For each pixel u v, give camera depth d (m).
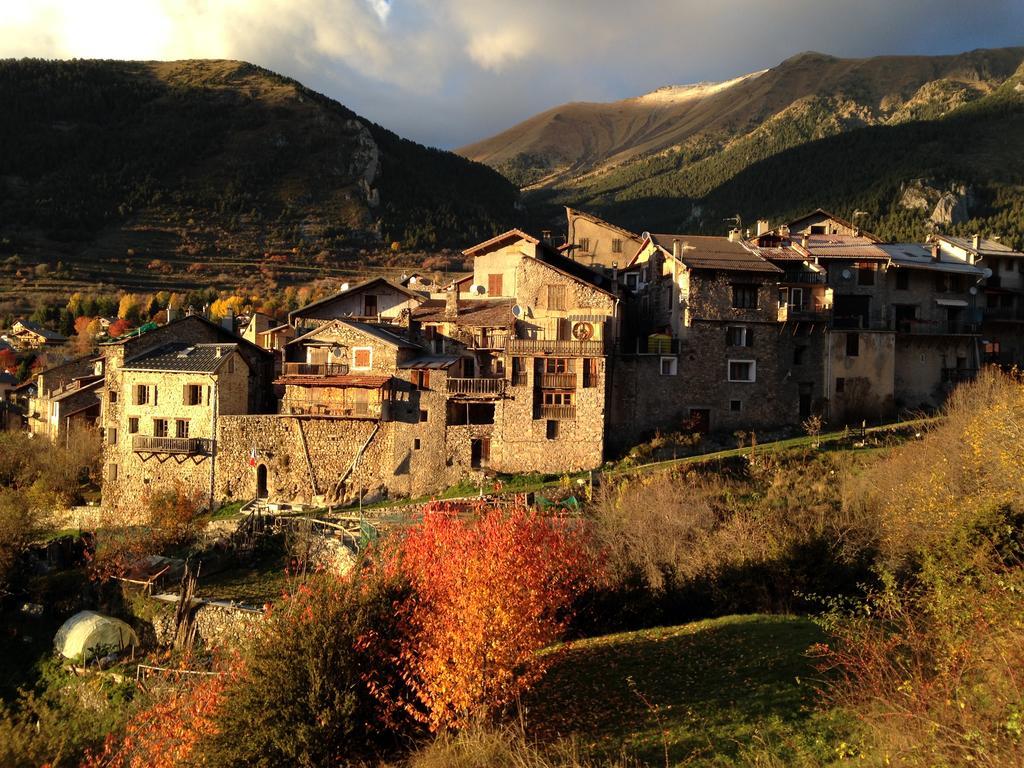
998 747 16.53
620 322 68.38
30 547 58.00
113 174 195.12
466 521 42.88
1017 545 28.33
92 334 121.81
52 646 49.34
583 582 38.88
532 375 62.91
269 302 136.75
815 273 69.19
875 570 36.66
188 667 42.38
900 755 18.48
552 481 60.88
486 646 28.19
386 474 62.56
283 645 28.17
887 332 69.38
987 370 66.69
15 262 157.12
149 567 53.19
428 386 62.62
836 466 56.97
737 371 66.81
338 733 27.36
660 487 50.81
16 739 37.62
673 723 26.97
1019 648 18.36
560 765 24.98
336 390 63.31
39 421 88.94
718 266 66.31
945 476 42.78
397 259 179.38
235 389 66.81
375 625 29.12
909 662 21.50
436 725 27.62
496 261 72.56
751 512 48.47
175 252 173.00
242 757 26.98
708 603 40.25
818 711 25.16
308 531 55.44
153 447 64.94
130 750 34.66
